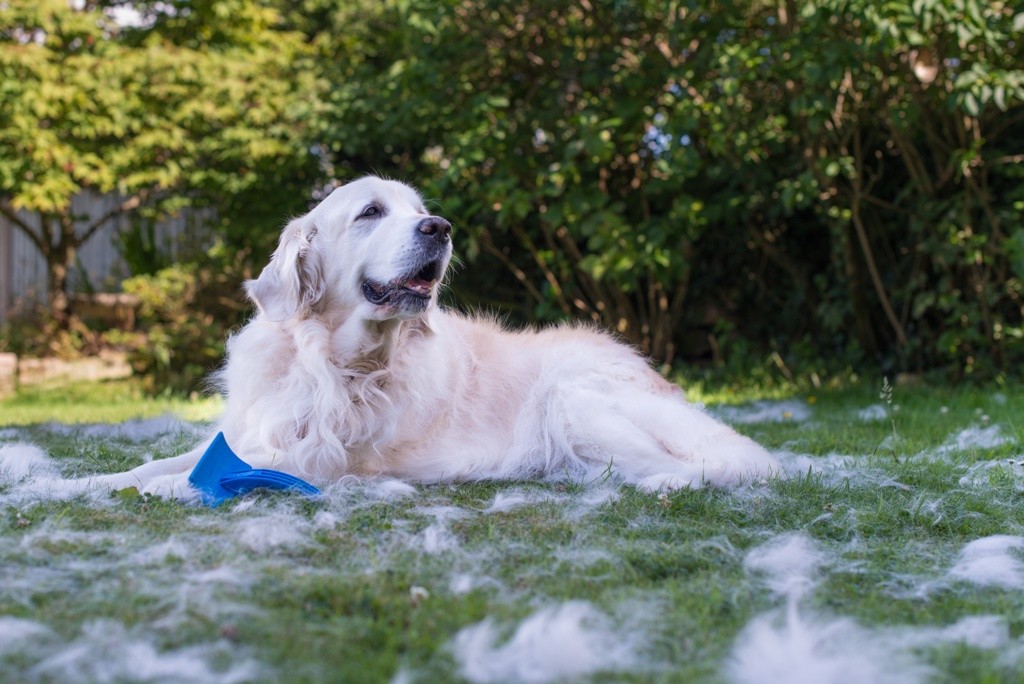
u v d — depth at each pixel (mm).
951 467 4184
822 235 9914
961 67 7422
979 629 2117
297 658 1867
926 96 7836
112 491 3416
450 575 2438
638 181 9406
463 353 4395
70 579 2316
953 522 3191
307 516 3113
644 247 8375
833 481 3807
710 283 10281
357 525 2957
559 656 1866
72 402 8719
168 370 9891
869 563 2650
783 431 5656
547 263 10297
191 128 11453
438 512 3184
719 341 9844
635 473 4031
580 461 4207
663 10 7645
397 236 3783
